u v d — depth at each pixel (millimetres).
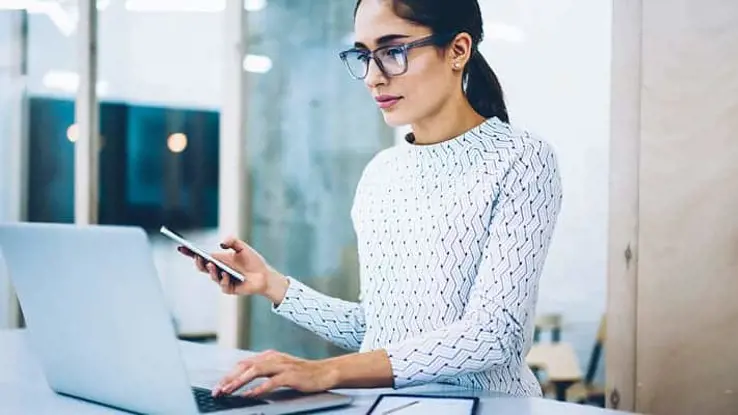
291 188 3447
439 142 1654
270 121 3463
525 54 2922
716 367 2541
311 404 1270
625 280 2660
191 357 1749
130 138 3730
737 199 2504
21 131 3982
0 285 4059
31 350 1896
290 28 3418
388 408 1283
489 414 1259
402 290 1640
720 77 2514
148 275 1143
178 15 3586
